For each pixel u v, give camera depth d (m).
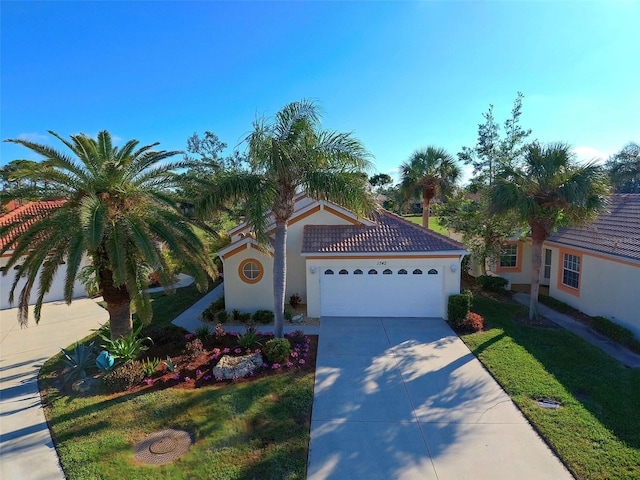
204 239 17.73
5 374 11.23
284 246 12.47
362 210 12.07
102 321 16.30
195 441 7.88
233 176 11.68
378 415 8.83
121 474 6.94
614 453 7.35
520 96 24.64
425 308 15.84
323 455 7.48
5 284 18.66
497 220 18.11
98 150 12.16
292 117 11.66
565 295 17.88
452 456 7.43
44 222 10.55
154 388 10.00
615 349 12.95
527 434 8.09
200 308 17.88
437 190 28.81
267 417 8.70
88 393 9.86
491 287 20.44
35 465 7.23
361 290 15.85
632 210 16.95
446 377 10.65
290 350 11.93
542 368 11.02
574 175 13.63
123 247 10.41
